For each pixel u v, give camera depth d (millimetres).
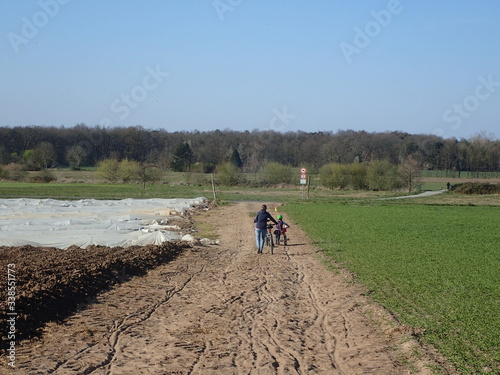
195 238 26984
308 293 15742
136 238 26047
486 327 11273
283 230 26141
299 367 9547
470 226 33375
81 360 9625
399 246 24219
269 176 90625
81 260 18156
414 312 12625
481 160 104500
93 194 68938
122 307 13648
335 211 45781
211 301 14555
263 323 12406
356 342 10969
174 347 10547
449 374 8672
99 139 111625
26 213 39469
